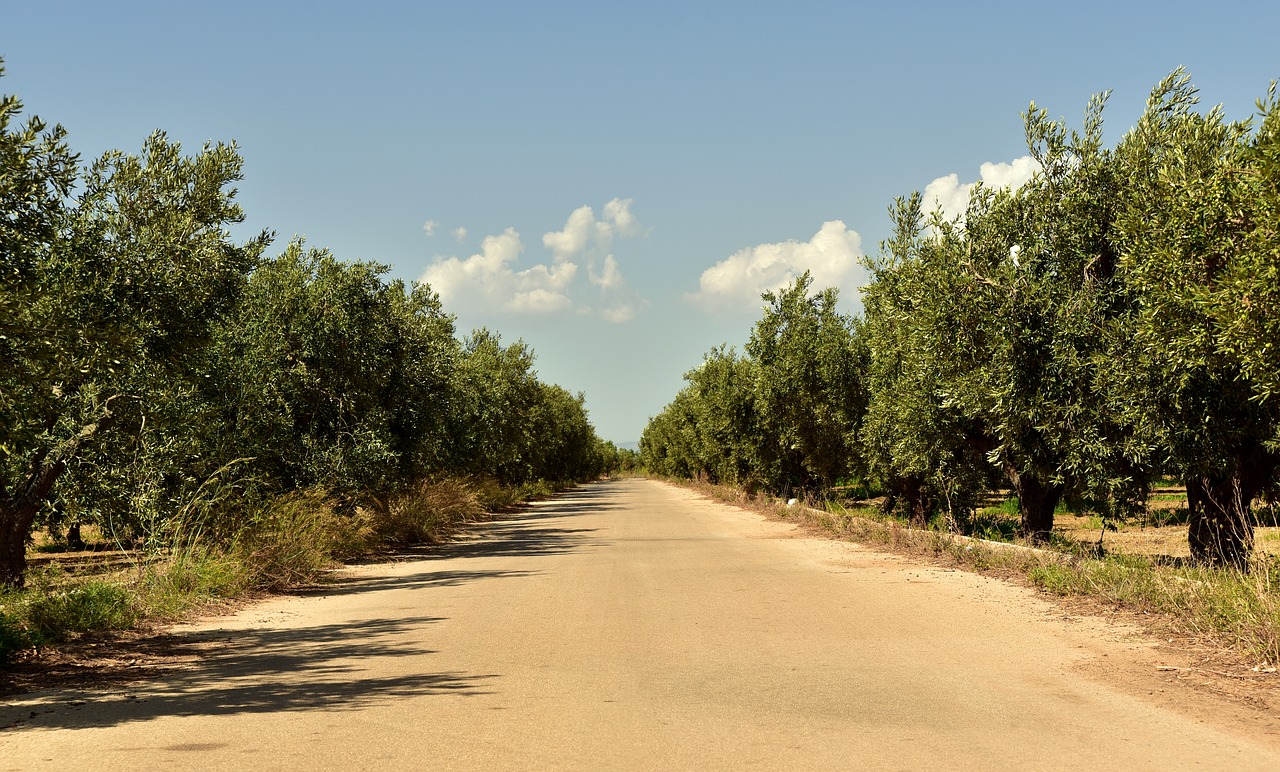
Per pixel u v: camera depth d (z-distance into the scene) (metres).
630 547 19.30
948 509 18.19
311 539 15.52
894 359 17.95
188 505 13.66
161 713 6.02
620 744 5.16
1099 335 11.79
